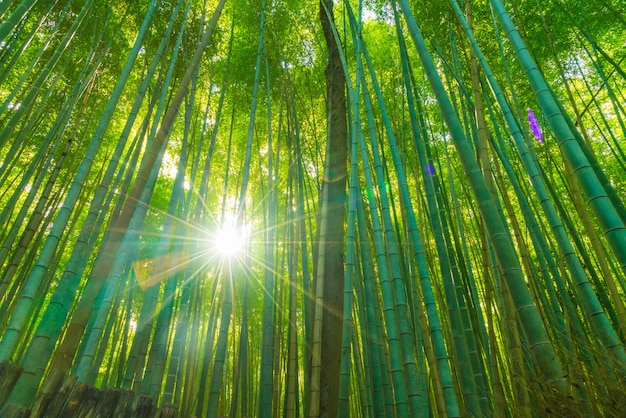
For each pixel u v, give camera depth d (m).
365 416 3.31
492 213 1.73
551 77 5.46
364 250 2.93
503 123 4.41
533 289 2.48
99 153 5.90
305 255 3.92
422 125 3.32
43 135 5.37
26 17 4.34
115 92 2.43
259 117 6.50
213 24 2.83
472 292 3.17
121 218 2.04
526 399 1.85
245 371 3.96
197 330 4.62
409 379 1.75
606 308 2.93
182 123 6.34
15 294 4.06
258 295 6.64
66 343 1.71
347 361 2.12
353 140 2.41
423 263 2.03
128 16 5.08
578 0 4.71
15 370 1.56
